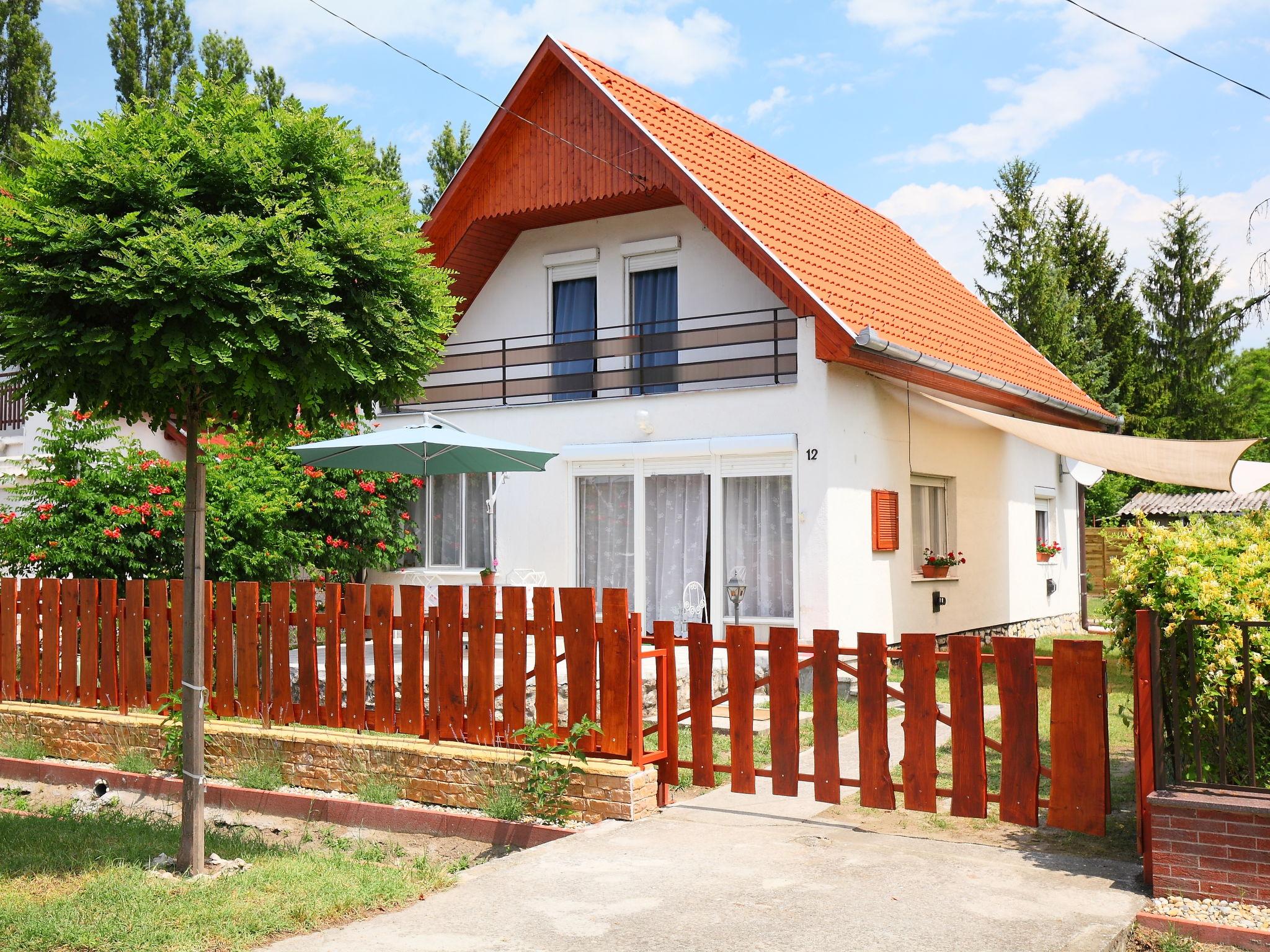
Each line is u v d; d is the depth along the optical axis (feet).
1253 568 22.48
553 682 27.84
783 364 48.42
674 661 27.81
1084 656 22.79
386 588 30.60
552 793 26.63
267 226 22.31
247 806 30.66
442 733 29.50
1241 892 18.95
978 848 23.22
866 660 25.41
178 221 21.98
